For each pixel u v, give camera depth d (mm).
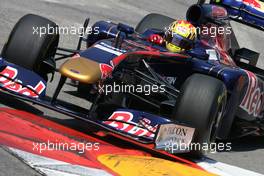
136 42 27672
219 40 30797
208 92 24766
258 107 31609
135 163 21672
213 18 30203
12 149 19859
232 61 31266
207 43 29797
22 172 18594
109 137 25516
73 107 25828
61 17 48250
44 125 24078
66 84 33562
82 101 31172
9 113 24484
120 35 27125
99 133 25391
